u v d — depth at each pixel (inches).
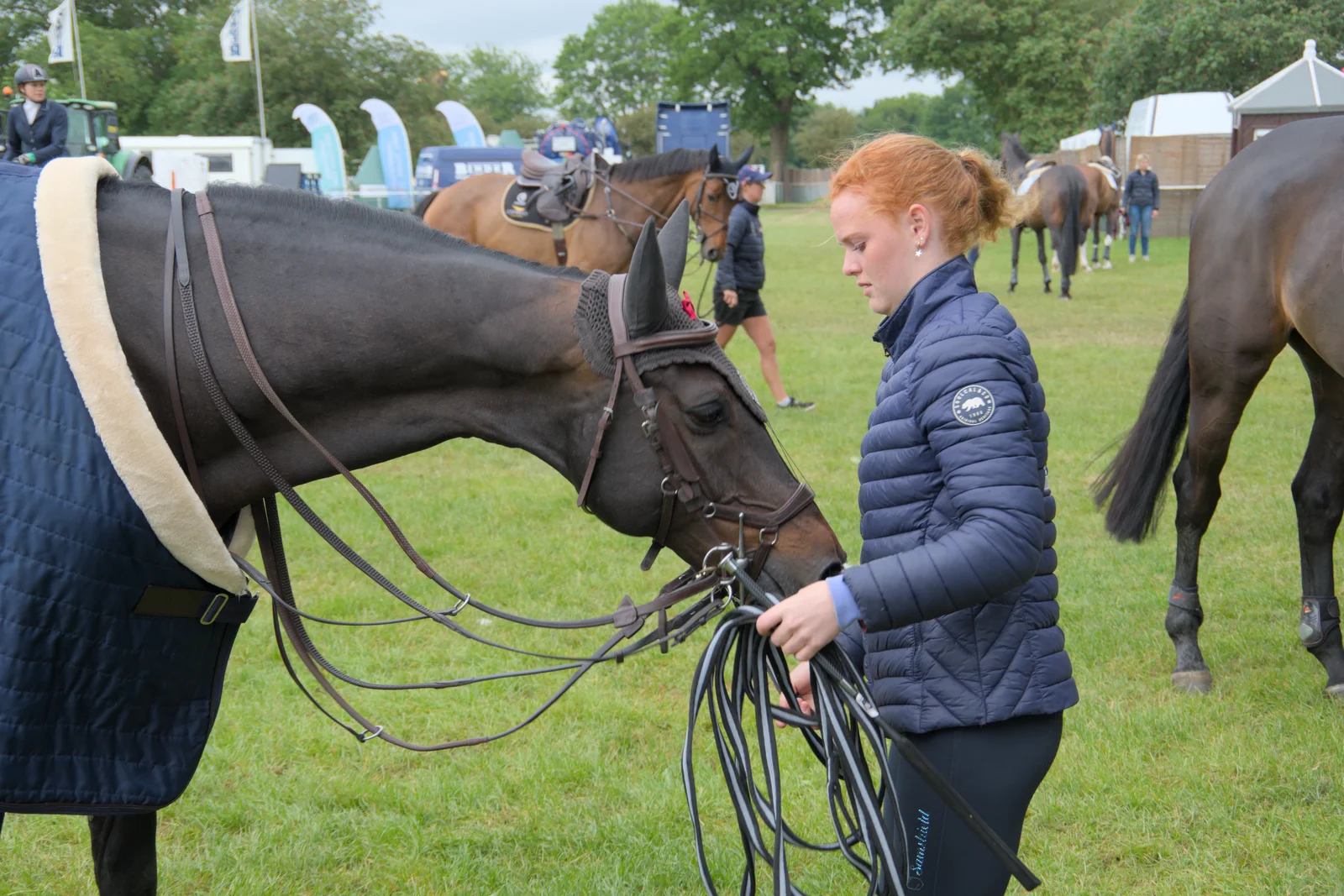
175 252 78.4
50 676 73.4
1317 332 136.9
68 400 72.6
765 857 74.2
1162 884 110.0
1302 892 107.3
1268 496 236.5
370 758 136.9
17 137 478.0
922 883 73.2
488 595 189.6
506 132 1054.4
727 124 1114.1
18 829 121.4
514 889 110.7
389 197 903.1
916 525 69.1
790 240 1129.4
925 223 69.5
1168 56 1301.7
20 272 73.9
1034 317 519.8
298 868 115.3
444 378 80.5
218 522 83.7
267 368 78.9
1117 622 173.2
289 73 1514.5
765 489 76.9
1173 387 154.6
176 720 80.8
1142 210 804.0
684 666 163.5
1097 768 129.6
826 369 393.4
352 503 242.1
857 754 71.6
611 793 129.0
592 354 76.2
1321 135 141.6
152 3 1705.2
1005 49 1601.9
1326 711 141.8
